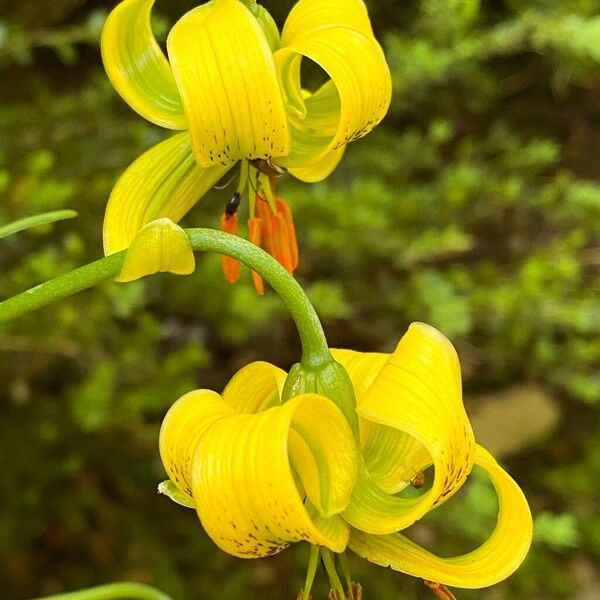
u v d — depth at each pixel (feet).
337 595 0.91
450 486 0.86
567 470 2.35
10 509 1.88
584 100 2.92
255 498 0.83
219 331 1.99
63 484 1.93
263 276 0.88
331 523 0.89
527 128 2.83
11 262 1.80
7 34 1.72
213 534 0.84
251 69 0.90
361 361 0.91
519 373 2.36
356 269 2.04
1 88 2.25
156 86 0.96
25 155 1.96
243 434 0.83
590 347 2.12
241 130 0.92
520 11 2.09
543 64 2.64
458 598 2.10
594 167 2.82
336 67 0.91
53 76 2.30
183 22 0.91
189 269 0.89
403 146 2.25
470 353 2.18
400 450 0.90
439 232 2.10
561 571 2.26
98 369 1.68
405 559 0.89
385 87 0.92
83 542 1.98
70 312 1.69
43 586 1.95
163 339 2.05
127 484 1.95
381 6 2.37
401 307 2.04
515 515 0.89
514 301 2.04
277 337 2.15
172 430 0.87
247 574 2.00
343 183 2.19
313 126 0.97
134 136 1.96
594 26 1.92
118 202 0.98
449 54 2.00
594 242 2.39
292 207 1.94
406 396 0.84
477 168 2.26
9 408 1.87
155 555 1.96
